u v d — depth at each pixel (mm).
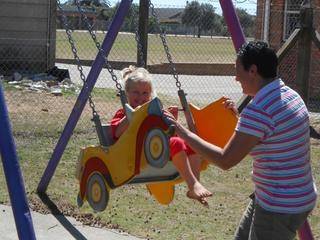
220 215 6582
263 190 3666
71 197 6957
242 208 6859
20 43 18406
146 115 4156
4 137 4125
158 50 34781
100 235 5867
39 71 18672
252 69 3666
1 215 6293
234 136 3586
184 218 6430
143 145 4219
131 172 4324
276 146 3584
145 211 6598
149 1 5695
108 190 4598
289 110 3609
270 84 3666
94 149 4672
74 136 10109
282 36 16469
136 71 4910
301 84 11008
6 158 4117
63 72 18078
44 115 11867
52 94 14461
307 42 10883
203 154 3705
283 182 3604
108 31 6570
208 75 23172
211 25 21125
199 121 4938
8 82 16094
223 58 30812
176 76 5129
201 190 4273
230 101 4848
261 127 3541
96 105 13133
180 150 4391
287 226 3652
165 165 4387
